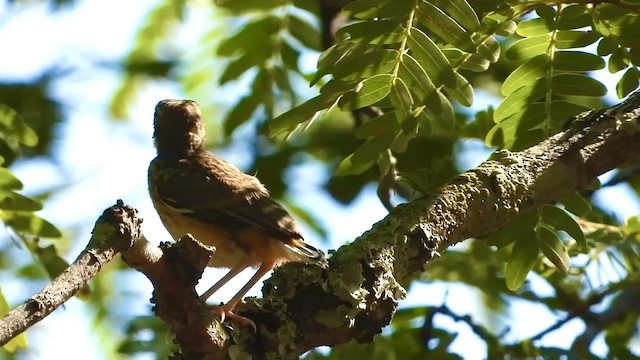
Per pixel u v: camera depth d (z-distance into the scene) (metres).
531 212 10.73
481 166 9.83
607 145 9.91
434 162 12.11
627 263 12.64
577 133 10.03
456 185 9.64
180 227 11.22
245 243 10.73
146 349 13.30
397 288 9.04
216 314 8.80
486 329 13.68
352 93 9.38
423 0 9.17
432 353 13.18
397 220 9.34
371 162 10.05
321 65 9.37
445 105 9.55
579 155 9.86
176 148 12.23
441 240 9.39
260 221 10.66
